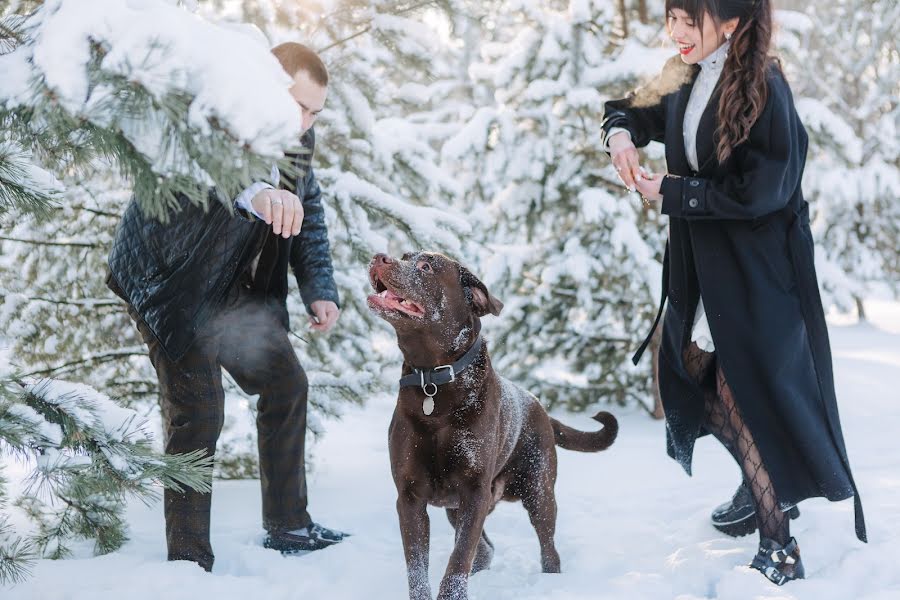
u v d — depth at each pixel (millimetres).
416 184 4992
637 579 2859
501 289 6828
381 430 6148
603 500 4160
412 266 2715
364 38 4805
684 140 3127
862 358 8758
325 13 4590
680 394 3273
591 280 6641
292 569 3047
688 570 2920
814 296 3016
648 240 6617
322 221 3521
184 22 1720
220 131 1637
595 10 6547
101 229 4418
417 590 2584
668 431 3420
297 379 3312
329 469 4898
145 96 1582
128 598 2588
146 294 2869
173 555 2959
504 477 3143
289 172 1707
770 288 2971
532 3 6707
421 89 5121
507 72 6719
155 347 2973
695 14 2871
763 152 2883
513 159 6699
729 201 2859
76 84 1562
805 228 3059
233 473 4652
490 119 6801
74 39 1585
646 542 3404
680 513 3840
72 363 4398
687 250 3141
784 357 2932
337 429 6090
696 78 3121
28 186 2049
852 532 3211
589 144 6637
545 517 3125
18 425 2041
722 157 2906
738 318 2973
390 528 3756
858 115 12758
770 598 2617
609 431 3455
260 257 3203
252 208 2490
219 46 1707
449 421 2707
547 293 6824
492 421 2779
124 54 1576
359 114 4695
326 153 4727
